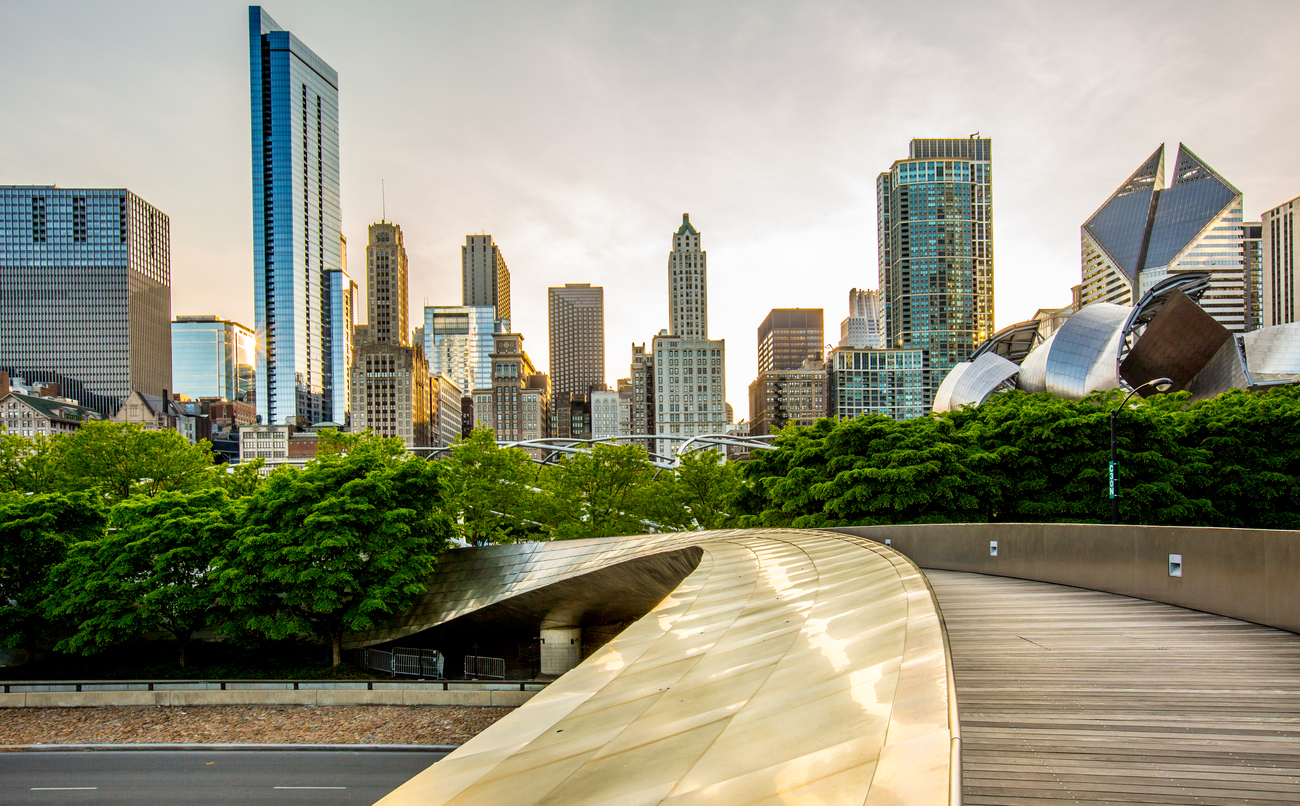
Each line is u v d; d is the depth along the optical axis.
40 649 43.50
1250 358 102.00
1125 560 18.56
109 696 31.94
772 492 46.53
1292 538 13.60
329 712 30.86
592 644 46.66
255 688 32.19
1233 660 11.41
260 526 39.22
